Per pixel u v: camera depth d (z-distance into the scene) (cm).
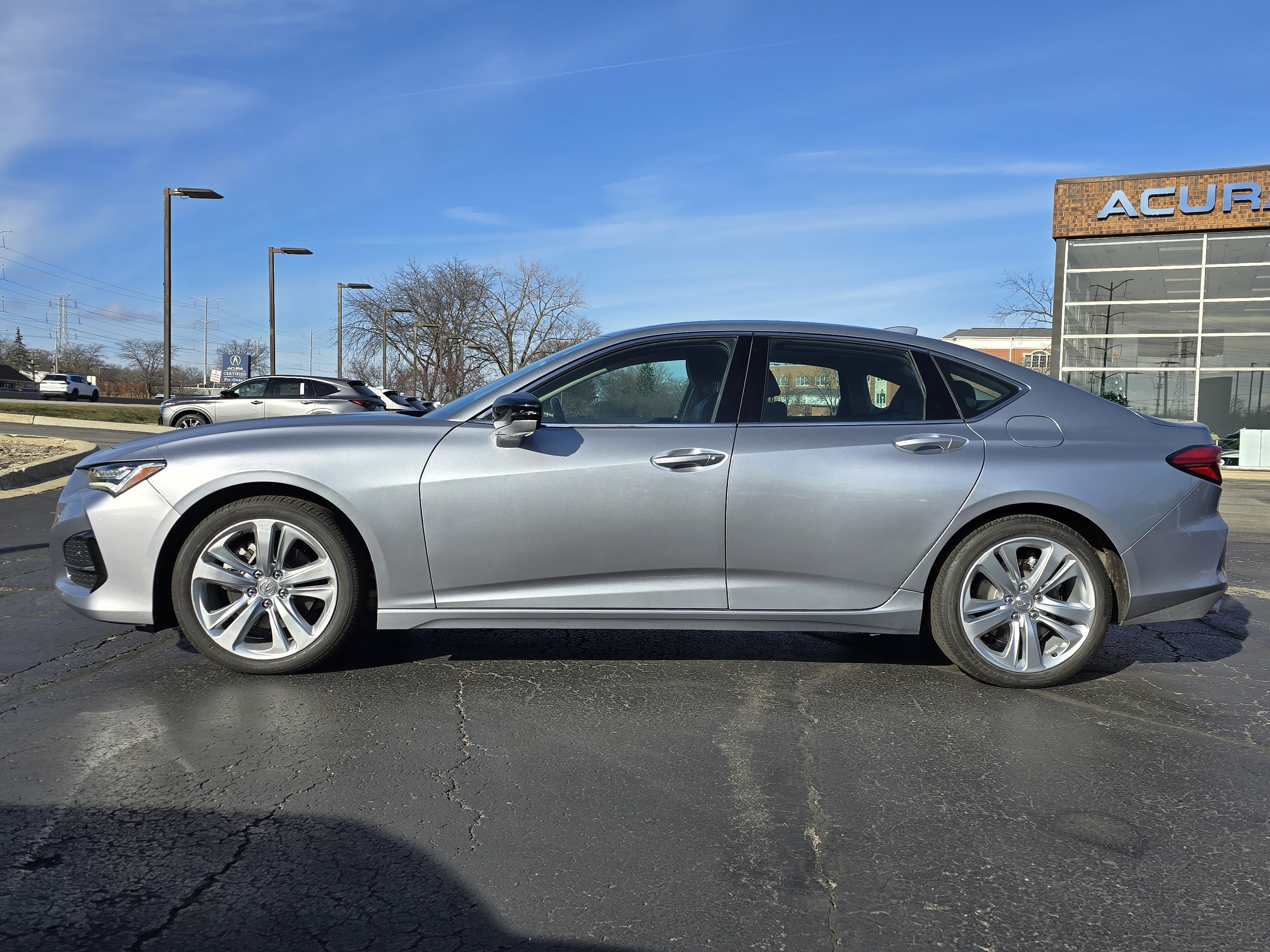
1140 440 395
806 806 271
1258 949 202
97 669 393
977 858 242
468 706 354
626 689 379
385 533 373
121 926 204
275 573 380
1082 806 274
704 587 379
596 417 390
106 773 286
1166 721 351
